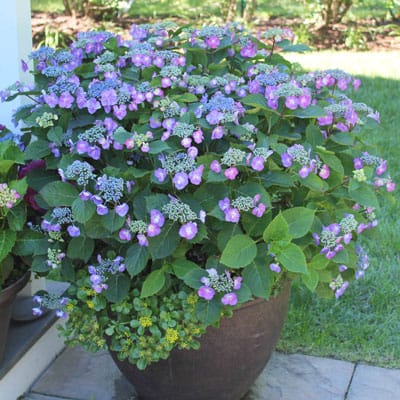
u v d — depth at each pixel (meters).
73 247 1.97
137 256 1.87
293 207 2.00
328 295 2.17
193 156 1.88
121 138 1.92
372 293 2.93
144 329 2.00
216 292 1.88
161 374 2.10
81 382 2.47
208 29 2.32
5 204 1.98
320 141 2.06
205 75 2.34
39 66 2.30
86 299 2.04
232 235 1.91
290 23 8.07
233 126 1.96
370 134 4.65
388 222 3.50
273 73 2.16
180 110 2.04
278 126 2.10
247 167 1.90
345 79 2.26
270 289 1.90
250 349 2.09
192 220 1.84
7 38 2.46
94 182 1.92
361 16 8.47
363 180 1.97
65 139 2.08
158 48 2.46
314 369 2.49
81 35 2.45
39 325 2.47
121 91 2.06
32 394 2.42
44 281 2.75
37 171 2.18
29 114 2.25
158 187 1.98
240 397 2.30
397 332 2.68
